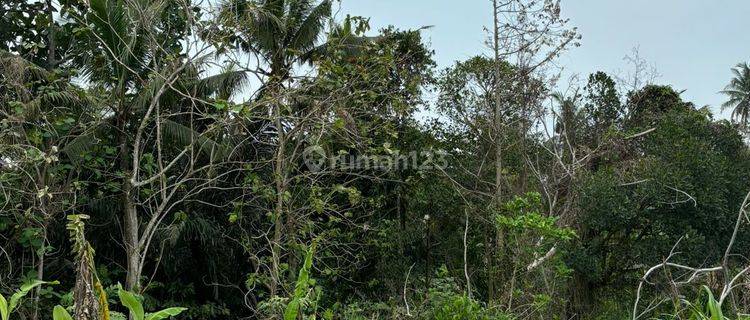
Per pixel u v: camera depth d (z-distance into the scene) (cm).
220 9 963
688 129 1634
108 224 1205
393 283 1466
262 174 1195
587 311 1608
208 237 1280
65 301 666
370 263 1517
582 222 1548
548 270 1109
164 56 1041
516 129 1645
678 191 1428
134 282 865
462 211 1628
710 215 1506
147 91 954
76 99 940
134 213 909
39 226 935
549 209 1454
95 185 1156
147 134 1090
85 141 981
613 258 1664
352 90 1106
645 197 1506
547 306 1071
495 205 1414
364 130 1063
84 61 1113
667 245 1509
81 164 1010
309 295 704
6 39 1291
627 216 1497
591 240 1638
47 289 893
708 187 1495
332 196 1236
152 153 1087
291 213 1055
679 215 1530
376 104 1243
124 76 982
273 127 1138
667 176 1490
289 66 1145
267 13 1131
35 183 836
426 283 1345
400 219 1683
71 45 1167
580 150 1652
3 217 895
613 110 1828
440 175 1667
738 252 1525
